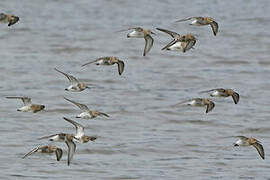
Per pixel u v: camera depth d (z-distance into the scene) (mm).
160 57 48938
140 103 37719
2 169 26203
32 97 38438
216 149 29734
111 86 41438
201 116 35250
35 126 32875
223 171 26766
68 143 19719
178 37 21625
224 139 31406
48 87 40688
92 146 29422
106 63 22328
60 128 32781
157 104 37531
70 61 47656
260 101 38625
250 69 46125
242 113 36062
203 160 28094
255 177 26188
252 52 50531
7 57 47844
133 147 29625
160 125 33688
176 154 28922
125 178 25547
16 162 27094
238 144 21609
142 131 32469
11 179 25203
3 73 43406
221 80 43281
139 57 48938
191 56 49156
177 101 38281
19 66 45344
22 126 32812
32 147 29281
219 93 23109
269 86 41938
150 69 45656
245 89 41281
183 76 43938
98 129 32625
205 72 45031
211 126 33719
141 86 41469
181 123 34125
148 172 26344
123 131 32344
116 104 37469
